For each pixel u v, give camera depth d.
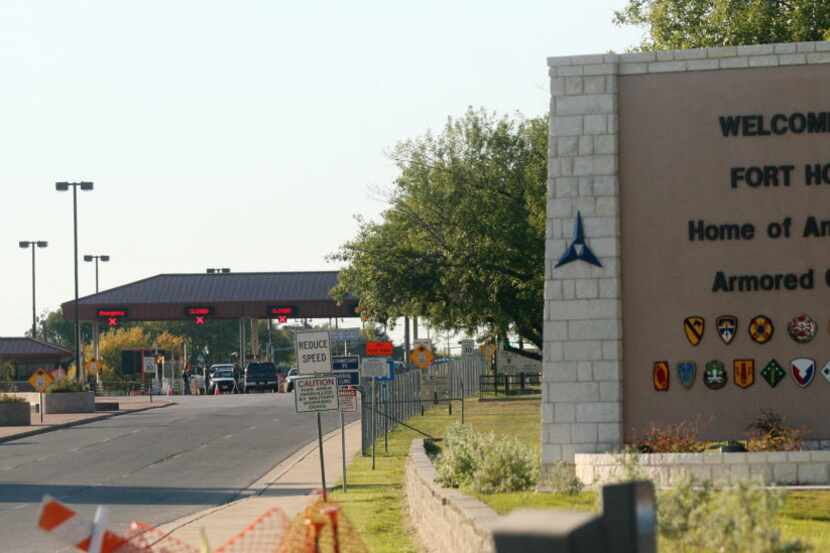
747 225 25.09
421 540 21.14
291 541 14.57
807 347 24.89
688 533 12.30
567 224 25.50
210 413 71.56
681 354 25.12
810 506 18.92
